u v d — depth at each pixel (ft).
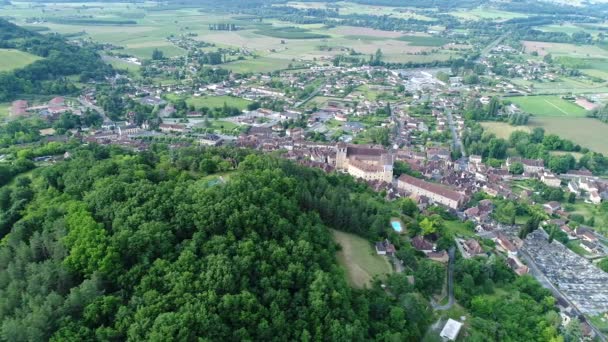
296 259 572.51
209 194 627.87
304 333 497.87
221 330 469.57
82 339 444.55
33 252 546.26
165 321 447.42
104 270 512.63
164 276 508.53
